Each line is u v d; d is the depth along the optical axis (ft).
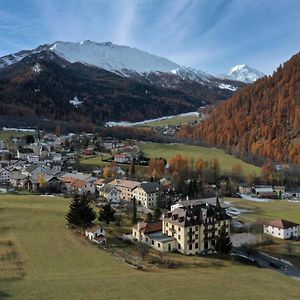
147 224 458.50
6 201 605.31
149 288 307.99
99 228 445.37
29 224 485.97
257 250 458.50
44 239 433.48
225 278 345.31
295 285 339.98
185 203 621.72
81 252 398.62
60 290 296.51
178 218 436.76
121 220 549.95
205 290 310.04
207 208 454.81
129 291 299.79
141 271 356.59
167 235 448.24
